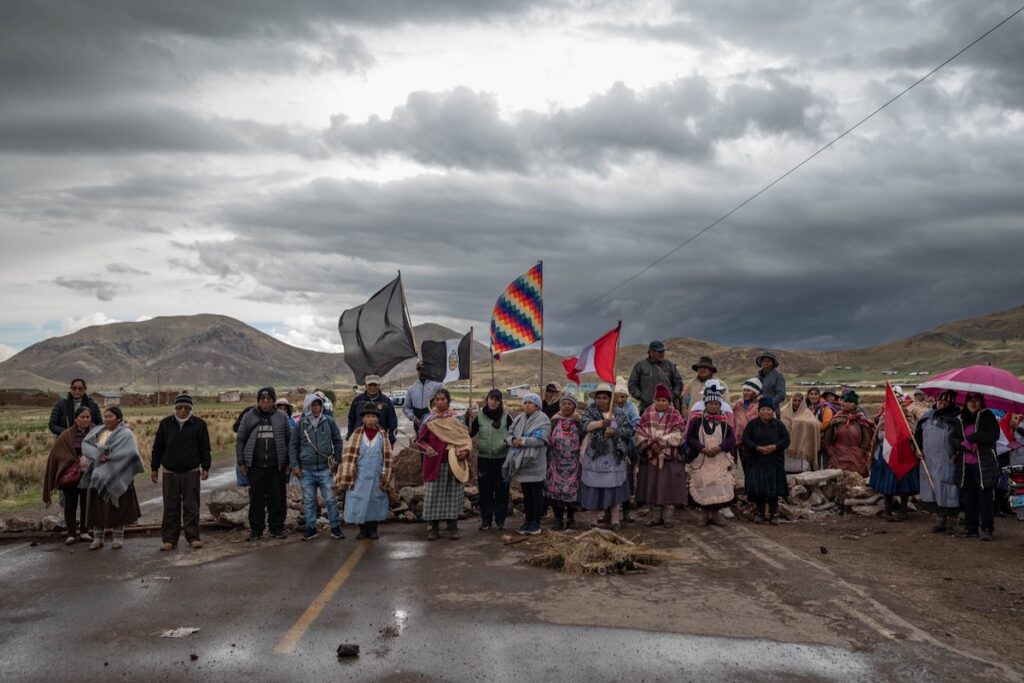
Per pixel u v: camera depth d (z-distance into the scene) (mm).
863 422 14203
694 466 11898
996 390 10594
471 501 13375
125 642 6605
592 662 6031
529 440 11188
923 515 12984
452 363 13266
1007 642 6562
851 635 6680
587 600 7773
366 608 7551
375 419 11047
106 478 10500
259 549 10539
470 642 6500
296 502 12719
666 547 10336
